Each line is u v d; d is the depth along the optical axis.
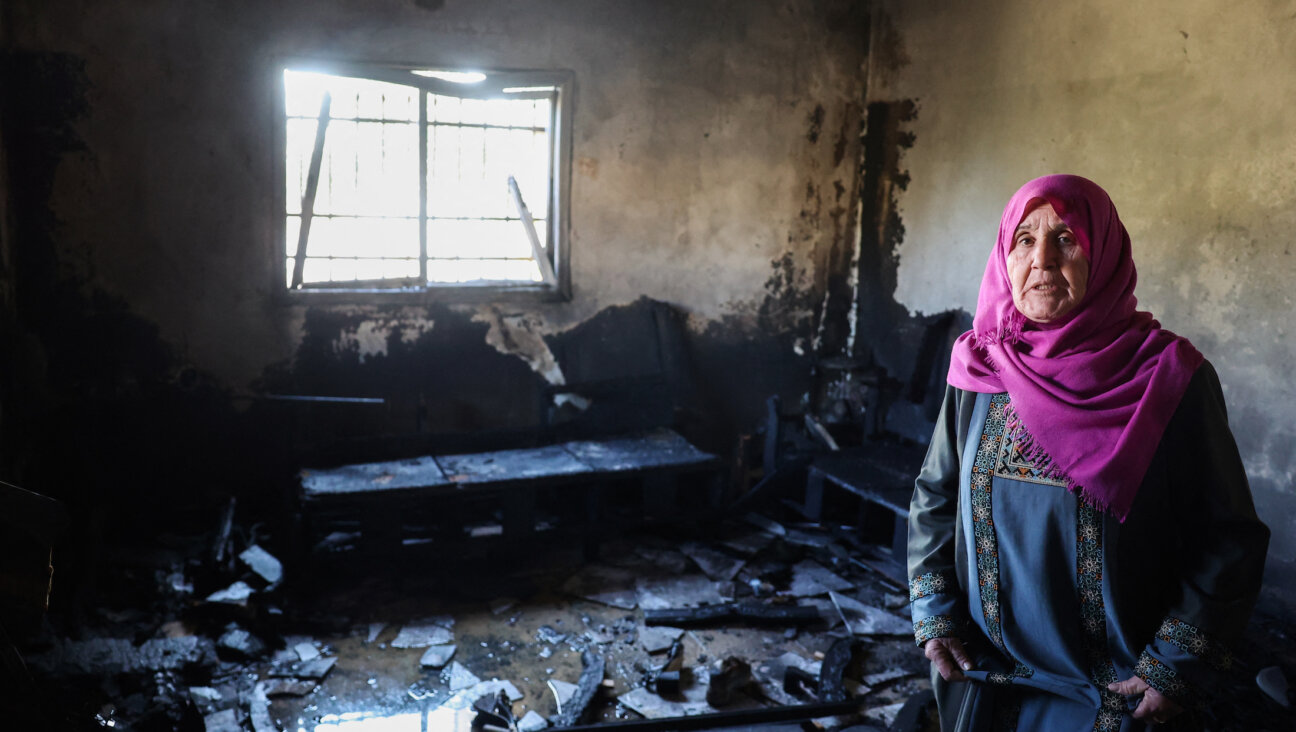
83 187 4.32
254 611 3.82
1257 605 3.86
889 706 3.46
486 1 4.86
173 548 4.31
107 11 4.22
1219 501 1.47
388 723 3.29
